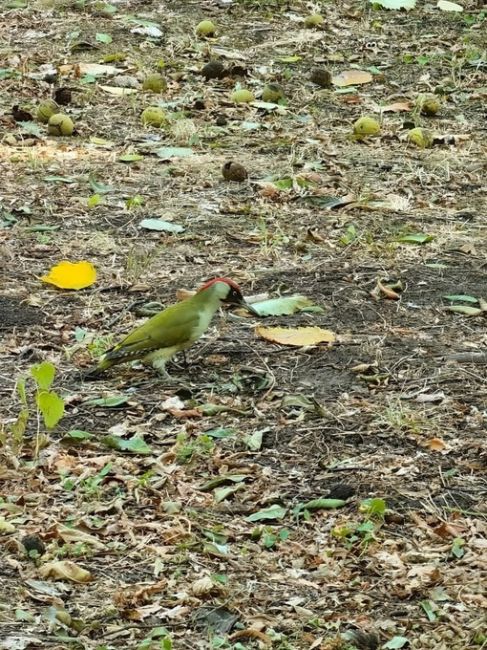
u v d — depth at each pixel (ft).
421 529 21.50
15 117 40.60
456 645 18.76
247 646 18.61
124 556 20.62
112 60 46.96
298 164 38.34
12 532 20.98
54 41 48.49
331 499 22.08
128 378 26.08
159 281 30.35
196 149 39.34
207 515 21.76
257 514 21.71
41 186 35.73
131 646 18.49
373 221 34.55
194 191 35.99
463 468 23.22
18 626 18.72
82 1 52.01
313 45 50.01
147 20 51.21
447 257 32.50
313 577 20.27
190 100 43.68
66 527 21.04
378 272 31.30
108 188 35.76
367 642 18.65
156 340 25.49
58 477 22.62
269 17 52.54
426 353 27.30
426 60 48.91
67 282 29.45
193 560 20.53
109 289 29.81
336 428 24.35
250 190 36.19
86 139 39.73
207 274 30.81
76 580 19.89
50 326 27.96
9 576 19.94
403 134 41.45
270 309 28.66
